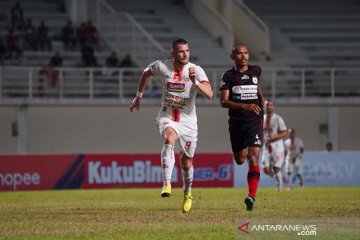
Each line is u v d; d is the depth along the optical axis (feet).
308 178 297.53
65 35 391.65
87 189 280.72
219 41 415.44
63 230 96.94
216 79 362.33
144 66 380.78
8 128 341.62
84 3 406.00
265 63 399.24
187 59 116.57
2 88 357.61
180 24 433.89
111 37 401.29
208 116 359.46
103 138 351.46
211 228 96.89
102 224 103.65
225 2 424.05
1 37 388.16
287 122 361.30
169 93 117.19
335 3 465.47
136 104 123.13
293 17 445.78
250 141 122.62
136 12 446.60
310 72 396.98
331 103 363.56
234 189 252.42
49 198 191.72
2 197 201.36
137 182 287.69
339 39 434.71
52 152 346.74
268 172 222.28
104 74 369.30
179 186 285.84
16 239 87.71
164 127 116.37
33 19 412.98
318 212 120.98
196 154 288.51
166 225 100.83
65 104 346.74
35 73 365.40
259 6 456.04
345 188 259.39
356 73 400.26
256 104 123.95
